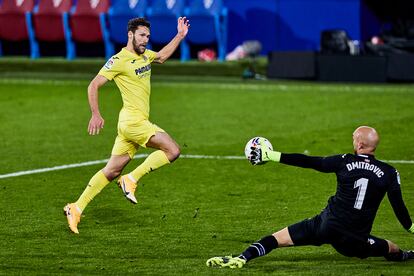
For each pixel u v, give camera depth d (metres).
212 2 90.25
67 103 69.19
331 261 29.92
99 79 33.38
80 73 89.62
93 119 33.03
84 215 36.97
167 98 71.06
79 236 33.62
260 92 74.06
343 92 73.50
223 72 88.12
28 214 37.16
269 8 94.62
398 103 67.62
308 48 94.25
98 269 29.11
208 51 91.75
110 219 36.38
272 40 95.06
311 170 46.00
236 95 72.50
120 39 92.88
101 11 92.81
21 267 29.38
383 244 28.39
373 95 71.62
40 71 91.19
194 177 44.75
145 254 31.09
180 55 94.88
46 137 56.22
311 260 30.08
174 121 61.41
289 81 82.56
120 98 70.94
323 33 86.31
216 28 89.94
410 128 58.12
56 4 94.88
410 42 86.88
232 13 95.69
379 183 27.36
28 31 96.38
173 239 33.22
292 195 40.88
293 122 60.78
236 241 33.00
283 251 31.34
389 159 49.38
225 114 64.12
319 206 38.78
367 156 27.83
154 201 39.59
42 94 73.62
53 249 31.72
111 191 41.41
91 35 93.88
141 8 91.50
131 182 34.03
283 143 54.28
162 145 33.81
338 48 85.56
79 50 97.81
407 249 31.67
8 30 96.69
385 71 80.19
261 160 27.89
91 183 33.78
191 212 37.62
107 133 57.44
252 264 29.56
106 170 34.00
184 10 90.50
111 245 32.31
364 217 27.47
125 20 91.75
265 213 37.50
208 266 29.20
